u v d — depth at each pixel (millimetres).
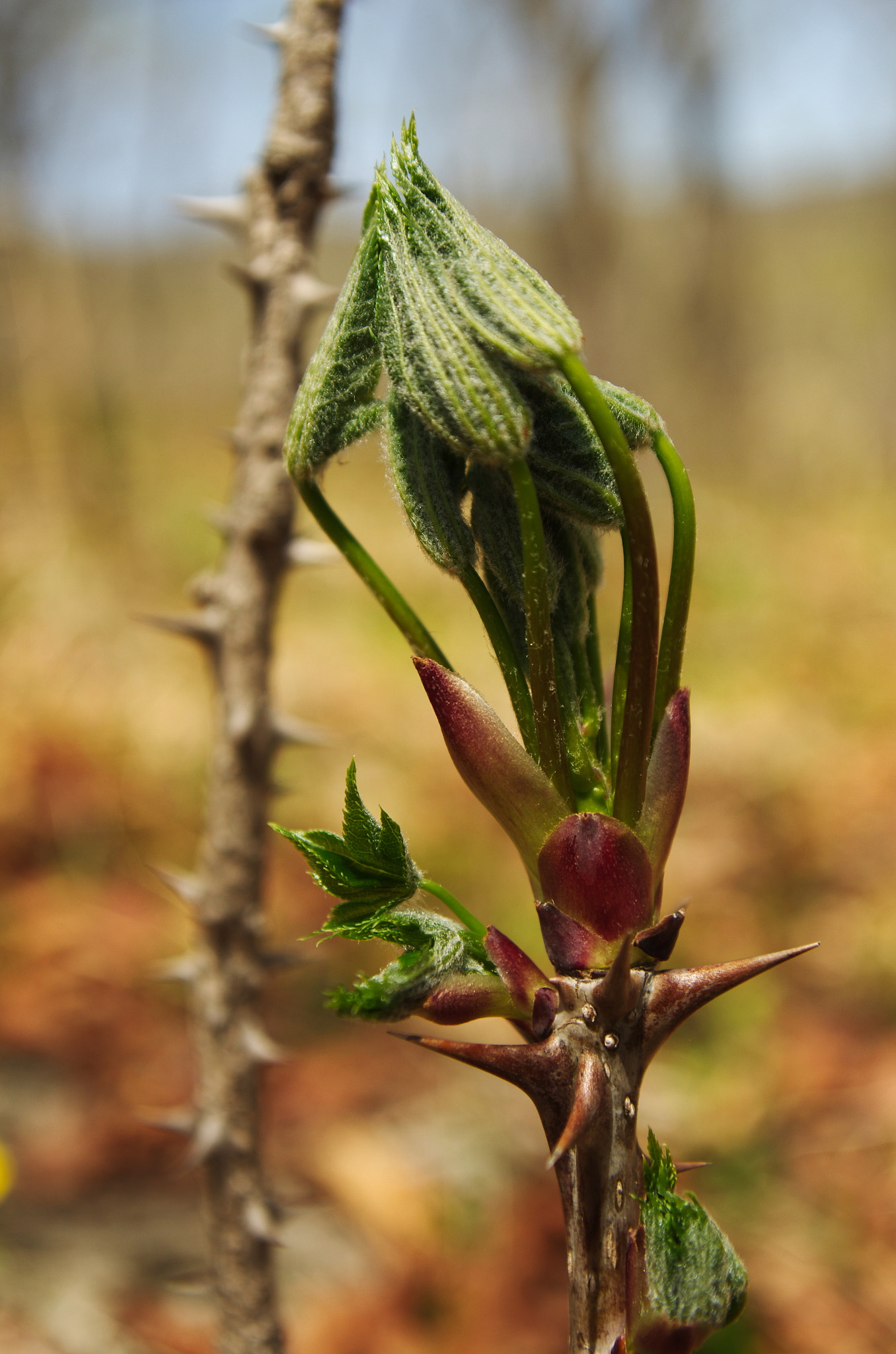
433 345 290
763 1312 599
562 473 295
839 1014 849
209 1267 423
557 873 289
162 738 1209
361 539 1740
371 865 294
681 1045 825
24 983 894
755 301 3217
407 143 293
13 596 1353
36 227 1721
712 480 2420
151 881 1029
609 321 2928
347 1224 695
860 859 1038
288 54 386
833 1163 706
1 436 1586
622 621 299
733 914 984
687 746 293
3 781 1101
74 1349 602
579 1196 287
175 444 2293
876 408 2594
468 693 292
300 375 394
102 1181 729
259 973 412
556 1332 606
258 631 401
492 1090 808
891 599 1647
